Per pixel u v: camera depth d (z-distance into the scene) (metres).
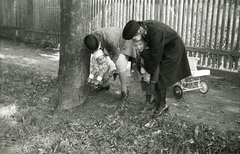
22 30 12.88
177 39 4.10
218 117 4.48
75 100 4.79
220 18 6.98
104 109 4.71
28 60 8.87
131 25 3.78
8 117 4.39
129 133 3.97
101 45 4.65
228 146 3.58
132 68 4.78
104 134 3.98
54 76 6.58
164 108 4.35
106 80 4.97
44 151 3.63
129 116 4.42
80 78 4.83
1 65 7.55
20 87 5.66
